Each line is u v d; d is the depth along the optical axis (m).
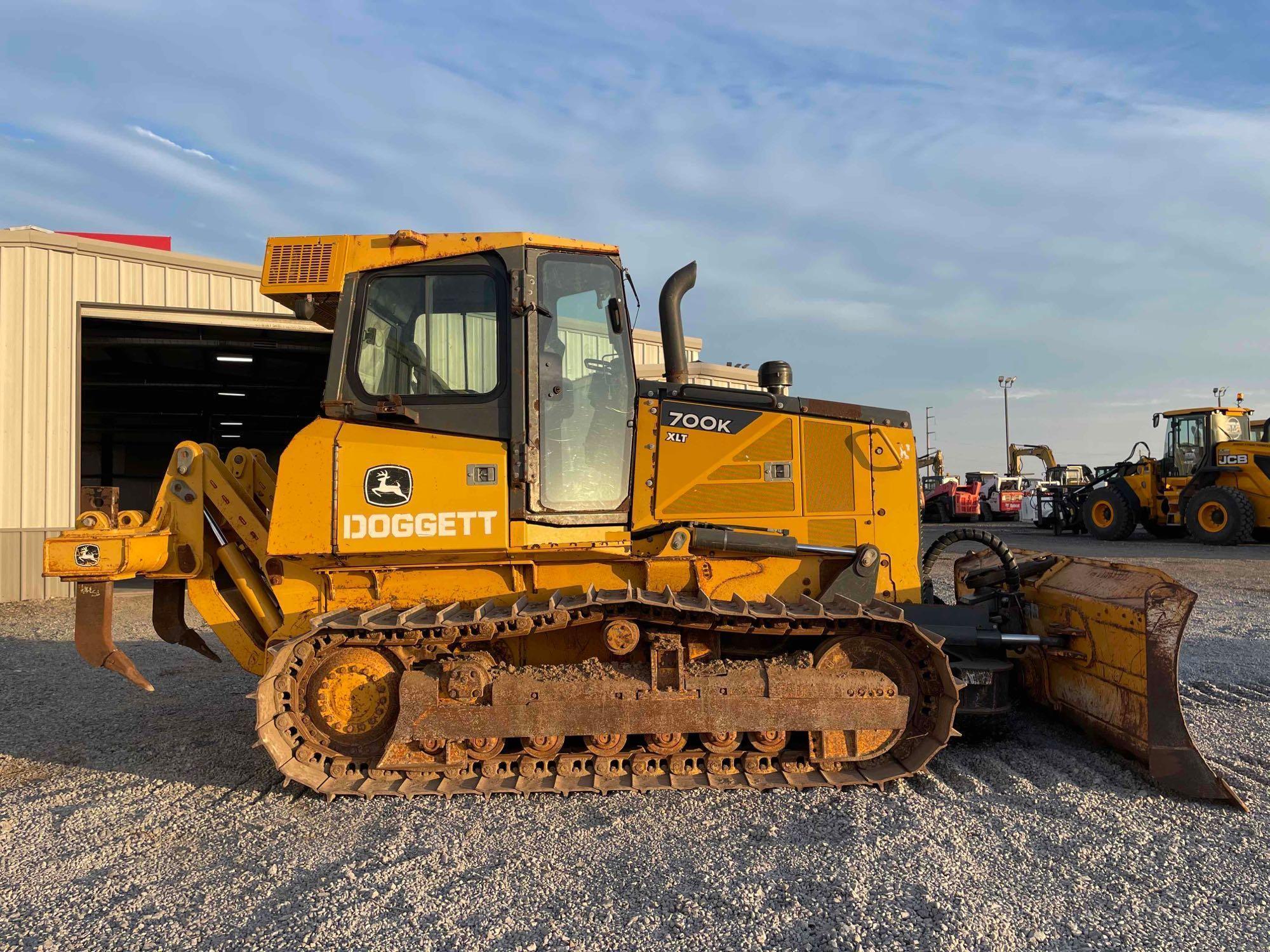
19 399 11.01
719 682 3.77
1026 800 3.66
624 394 4.23
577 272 4.22
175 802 3.82
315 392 18.92
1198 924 2.62
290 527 3.86
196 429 25.38
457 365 4.09
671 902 2.77
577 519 4.05
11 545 10.97
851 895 2.79
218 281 12.07
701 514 4.23
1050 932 2.57
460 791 3.74
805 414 4.42
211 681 6.40
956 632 4.23
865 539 4.39
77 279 11.28
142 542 4.07
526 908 2.74
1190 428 18.09
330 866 3.11
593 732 3.72
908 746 3.94
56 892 2.95
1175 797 3.70
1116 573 4.33
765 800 3.69
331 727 3.90
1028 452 31.55
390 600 4.13
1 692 6.05
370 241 4.16
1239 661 6.49
